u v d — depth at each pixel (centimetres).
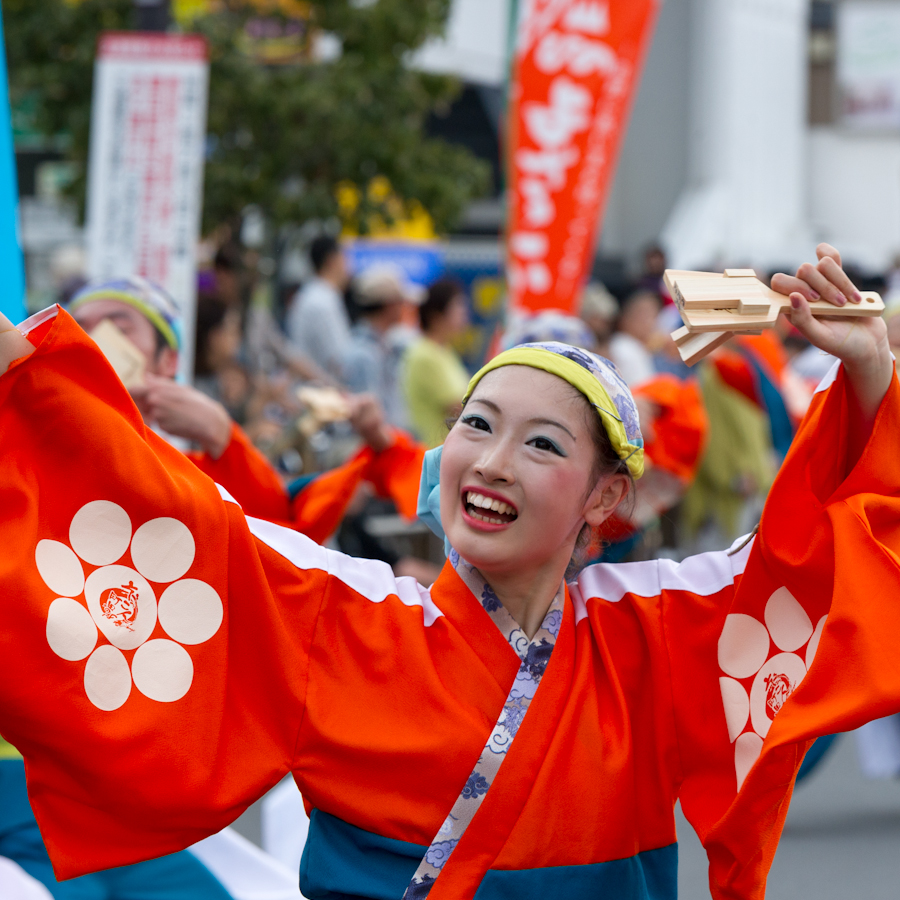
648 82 6006
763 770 502
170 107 1405
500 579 536
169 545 507
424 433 1841
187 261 1387
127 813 491
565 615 550
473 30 4453
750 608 550
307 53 2934
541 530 509
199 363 1348
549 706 528
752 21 5806
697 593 561
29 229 3866
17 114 2978
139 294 824
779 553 530
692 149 5881
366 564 555
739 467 2186
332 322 2030
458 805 514
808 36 6206
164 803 493
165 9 1998
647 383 1305
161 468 506
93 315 816
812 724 492
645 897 535
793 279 489
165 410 778
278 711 522
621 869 527
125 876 709
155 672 497
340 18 2873
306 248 3059
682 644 558
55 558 486
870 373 502
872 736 1412
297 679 521
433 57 4272
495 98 5100
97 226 1397
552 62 1588
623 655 559
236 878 818
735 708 548
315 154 2897
